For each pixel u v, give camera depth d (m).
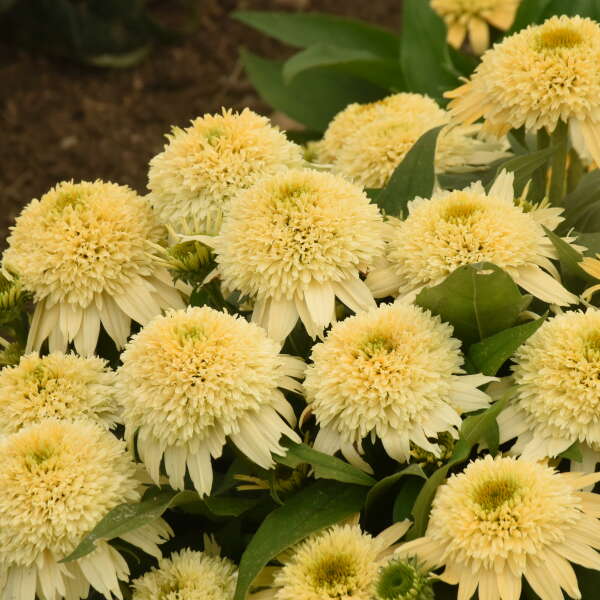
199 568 0.71
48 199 0.77
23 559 0.70
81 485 0.70
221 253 0.73
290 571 0.69
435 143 0.79
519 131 0.81
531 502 0.67
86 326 0.76
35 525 0.69
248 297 0.76
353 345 0.70
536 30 0.77
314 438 0.73
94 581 0.69
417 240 0.73
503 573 0.67
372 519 0.72
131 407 0.70
